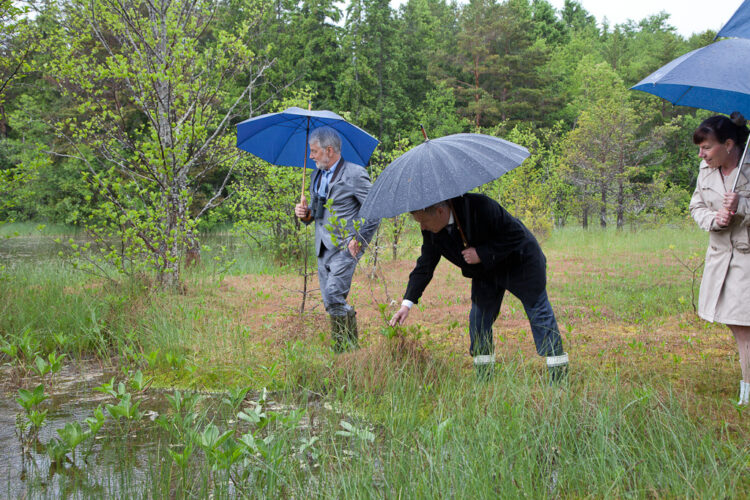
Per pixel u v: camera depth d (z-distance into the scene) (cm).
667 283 898
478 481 261
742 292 339
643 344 521
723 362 453
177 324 590
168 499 274
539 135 4294
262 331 594
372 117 4103
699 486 252
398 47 4481
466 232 364
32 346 521
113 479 297
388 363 430
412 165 335
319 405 400
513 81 4584
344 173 503
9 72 841
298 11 4303
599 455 276
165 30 816
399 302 740
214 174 2880
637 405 327
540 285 383
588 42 6341
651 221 2559
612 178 2723
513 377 391
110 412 346
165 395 428
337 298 505
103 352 538
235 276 997
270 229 1374
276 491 279
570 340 516
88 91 845
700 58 316
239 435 348
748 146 327
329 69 4206
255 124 532
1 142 2222
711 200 356
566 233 2228
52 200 3033
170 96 790
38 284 769
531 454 286
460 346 524
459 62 4603
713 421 320
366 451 317
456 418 334
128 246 743
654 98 4181
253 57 883
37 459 321
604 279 955
